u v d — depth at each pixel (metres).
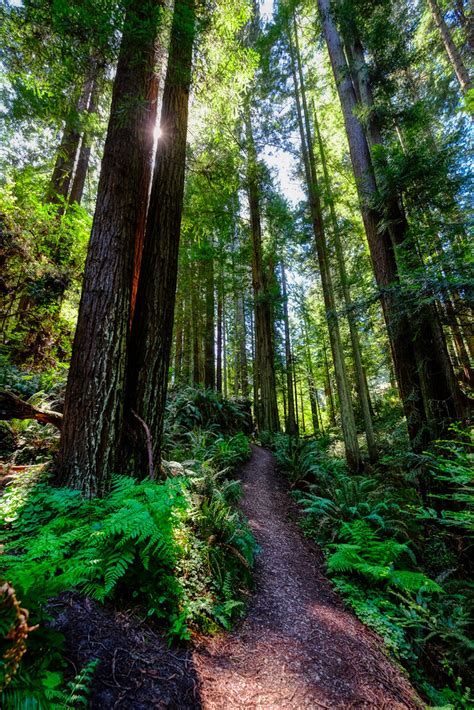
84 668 1.42
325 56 11.28
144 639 1.88
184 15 3.03
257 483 6.69
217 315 17.84
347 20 6.18
